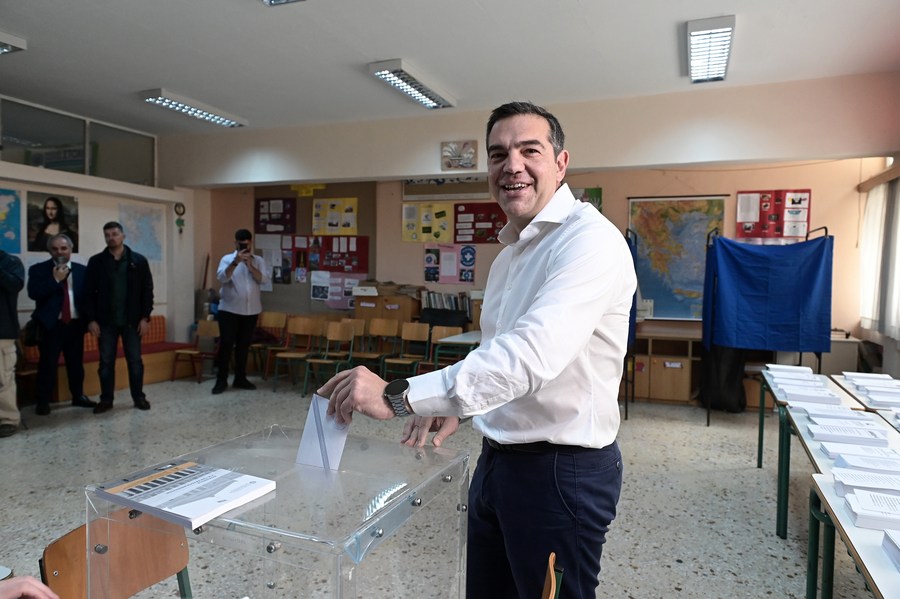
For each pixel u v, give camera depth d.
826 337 4.62
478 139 5.64
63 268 4.82
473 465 3.69
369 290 6.56
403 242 6.77
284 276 7.29
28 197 5.55
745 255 4.76
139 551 1.12
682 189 5.88
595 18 3.63
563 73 4.57
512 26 3.77
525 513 1.22
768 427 4.88
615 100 5.12
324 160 6.22
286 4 3.52
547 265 1.17
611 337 1.22
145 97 5.24
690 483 3.54
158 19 3.77
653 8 3.48
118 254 5.05
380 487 1.05
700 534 2.84
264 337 6.89
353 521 0.90
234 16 3.71
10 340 4.29
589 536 1.22
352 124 6.09
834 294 5.45
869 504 1.37
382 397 1.00
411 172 5.89
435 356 6.09
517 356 0.94
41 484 3.32
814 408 2.51
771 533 2.85
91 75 4.84
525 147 1.26
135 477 1.07
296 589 0.86
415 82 4.73
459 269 6.57
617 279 1.11
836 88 4.53
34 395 5.39
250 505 0.97
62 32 3.99
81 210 6.04
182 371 6.73
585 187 6.17
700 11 3.51
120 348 6.18
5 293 4.21
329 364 6.25
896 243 4.41
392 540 1.08
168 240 7.01
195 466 1.14
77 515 2.90
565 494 1.20
